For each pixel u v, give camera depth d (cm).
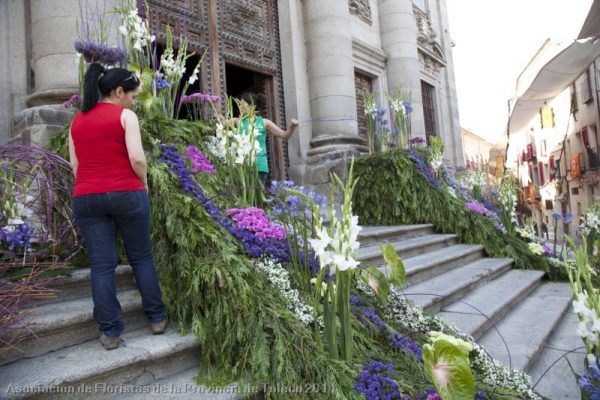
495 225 692
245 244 285
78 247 290
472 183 887
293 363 212
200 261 251
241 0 753
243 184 369
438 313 384
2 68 434
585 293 210
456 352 182
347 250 211
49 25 423
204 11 680
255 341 218
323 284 244
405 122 917
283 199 323
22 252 262
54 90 410
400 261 261
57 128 386
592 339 206
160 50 625
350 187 216
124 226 227
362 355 240
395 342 262
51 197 270
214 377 218
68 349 220
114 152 223
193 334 241
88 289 277
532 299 491
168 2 627
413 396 215
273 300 245
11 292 208
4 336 197
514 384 256
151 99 359
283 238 310
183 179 304
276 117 804
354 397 203
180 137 368
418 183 704
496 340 347
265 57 795
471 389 178
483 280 512
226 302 232
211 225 280
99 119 224
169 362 227
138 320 259
